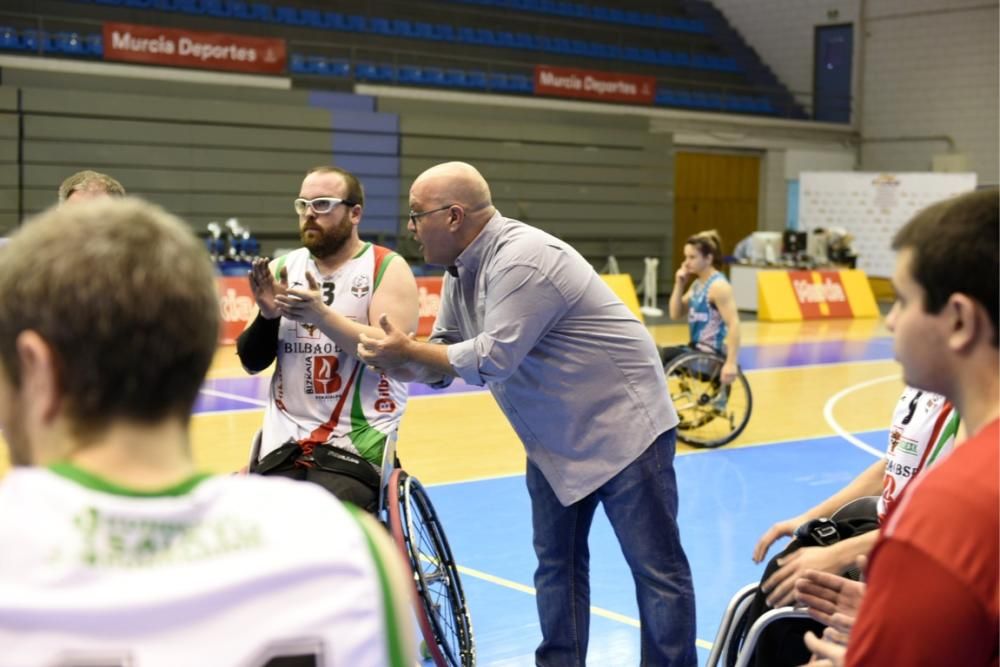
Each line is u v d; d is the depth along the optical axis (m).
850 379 12.34
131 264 1.04
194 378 1.09
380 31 21.02
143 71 17.36
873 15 25.75
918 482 1.42
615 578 5.43
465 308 3.77
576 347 3.63
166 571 1.02
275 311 3.70
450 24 22.33
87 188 4.11
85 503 1.01
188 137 17.70
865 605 1.40
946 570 1.31
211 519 1.07
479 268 3.62
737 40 27.42
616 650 4.52
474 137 20.59
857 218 23.38
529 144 21.31
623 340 3.67
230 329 13.70
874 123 26.11
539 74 21.55
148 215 1.10
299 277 4.03
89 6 18.08
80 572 0.99
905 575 1.34
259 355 3.95
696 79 25.45
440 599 4.49
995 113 24.17
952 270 1.42
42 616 0.97
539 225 21.64
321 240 3.94
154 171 17.50
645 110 23.03
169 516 1.04
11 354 1.05
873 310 20.17
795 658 2.60
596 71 22.33
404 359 3.43
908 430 2.71
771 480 7.56
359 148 19.38
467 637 3.92
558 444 3.73
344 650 1.06
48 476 1.02
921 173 22.69
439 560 3.96
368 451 3.90
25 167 16.45
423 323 14.68
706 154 24.64
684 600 3.71
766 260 20.45
